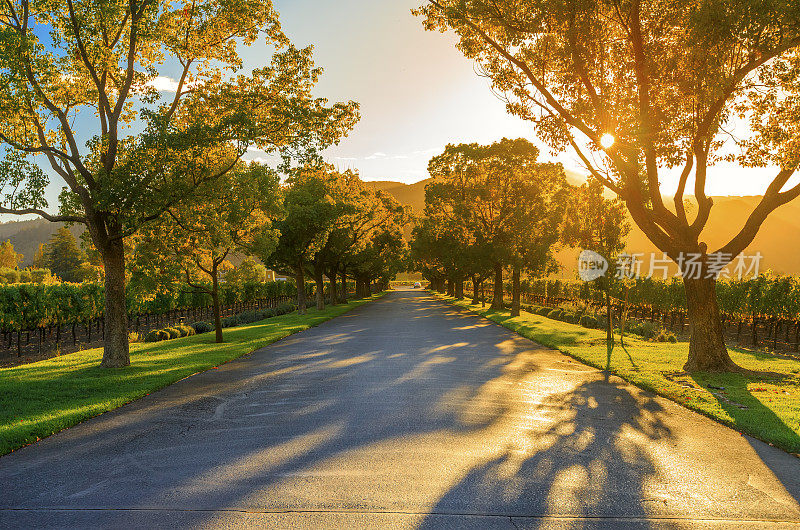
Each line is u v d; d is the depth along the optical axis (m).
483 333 21.89
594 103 12.34
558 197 32.88
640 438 6.73
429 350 16.16
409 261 74.25
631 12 11.88
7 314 20.78
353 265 52.31
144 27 13.30
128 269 16.03
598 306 37.28
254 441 6.66
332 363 13.52
